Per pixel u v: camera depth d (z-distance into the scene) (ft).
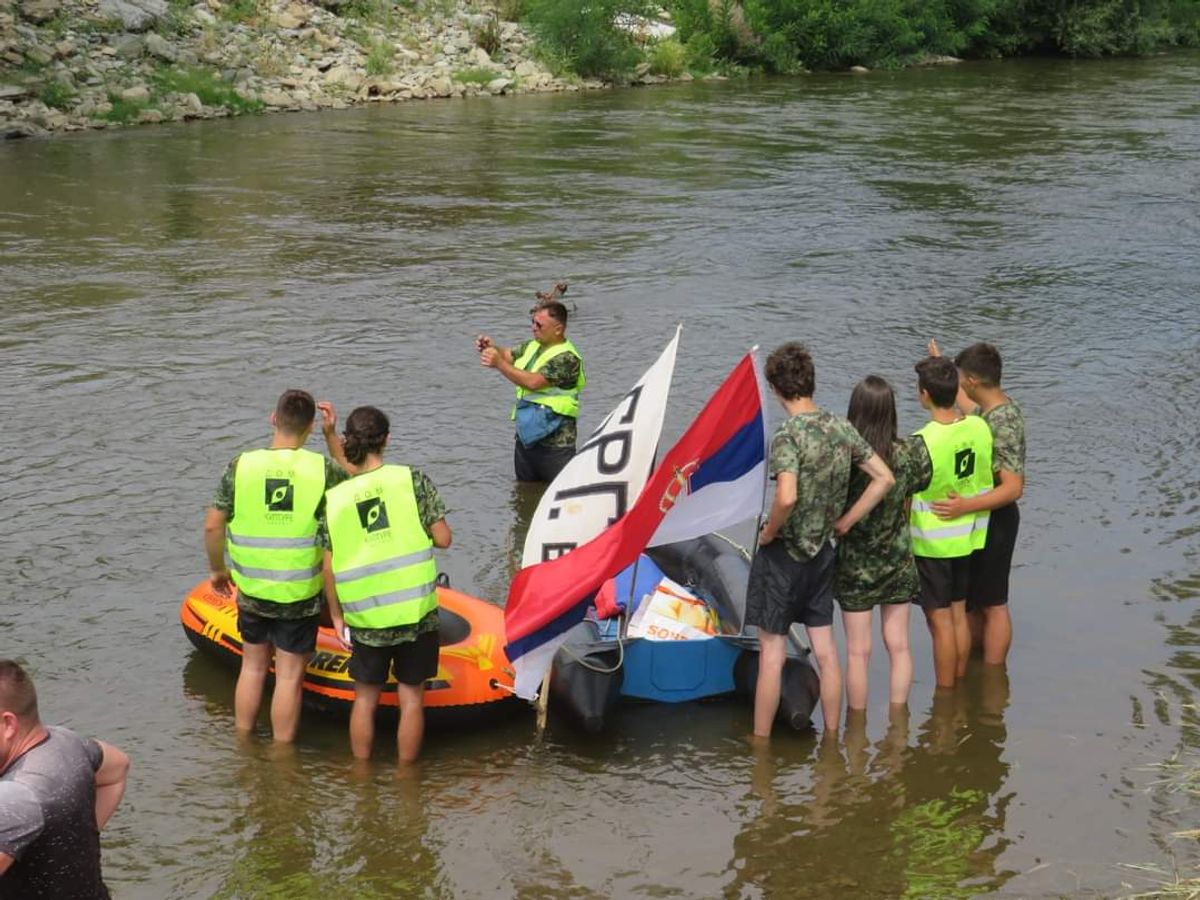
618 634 24.20
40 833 13.75
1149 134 99.60
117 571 28.99
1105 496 33.40
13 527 31.04
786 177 80.43
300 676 22.58
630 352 45.78
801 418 21.86
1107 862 19.56
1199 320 50.80
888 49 153.07
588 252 60.80
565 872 19.38
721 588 25.63
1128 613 27.40
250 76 106.01
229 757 22.36
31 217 65.41
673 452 22.21
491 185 76.23
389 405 40.11
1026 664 25.44
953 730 23.24
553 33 127.03
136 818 20.54
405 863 19.58
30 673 24.73
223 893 18.88
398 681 22.06
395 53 118.01
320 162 82.12
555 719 23.84
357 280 54.95
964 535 23.85
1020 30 171.53
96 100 95.25
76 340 46.06
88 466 34.83
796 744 22.88
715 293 54.08
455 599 24.97
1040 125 104.53
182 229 63.57
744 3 144.46
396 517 21.45
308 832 20.31
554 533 22.88
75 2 103.40
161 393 40.68
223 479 22.13
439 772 22.07
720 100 117.70
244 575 22.04
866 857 19.72
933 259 60.54
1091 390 42.06
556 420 33.27
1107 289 55.42
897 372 43.83
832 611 23.12
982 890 18.90
